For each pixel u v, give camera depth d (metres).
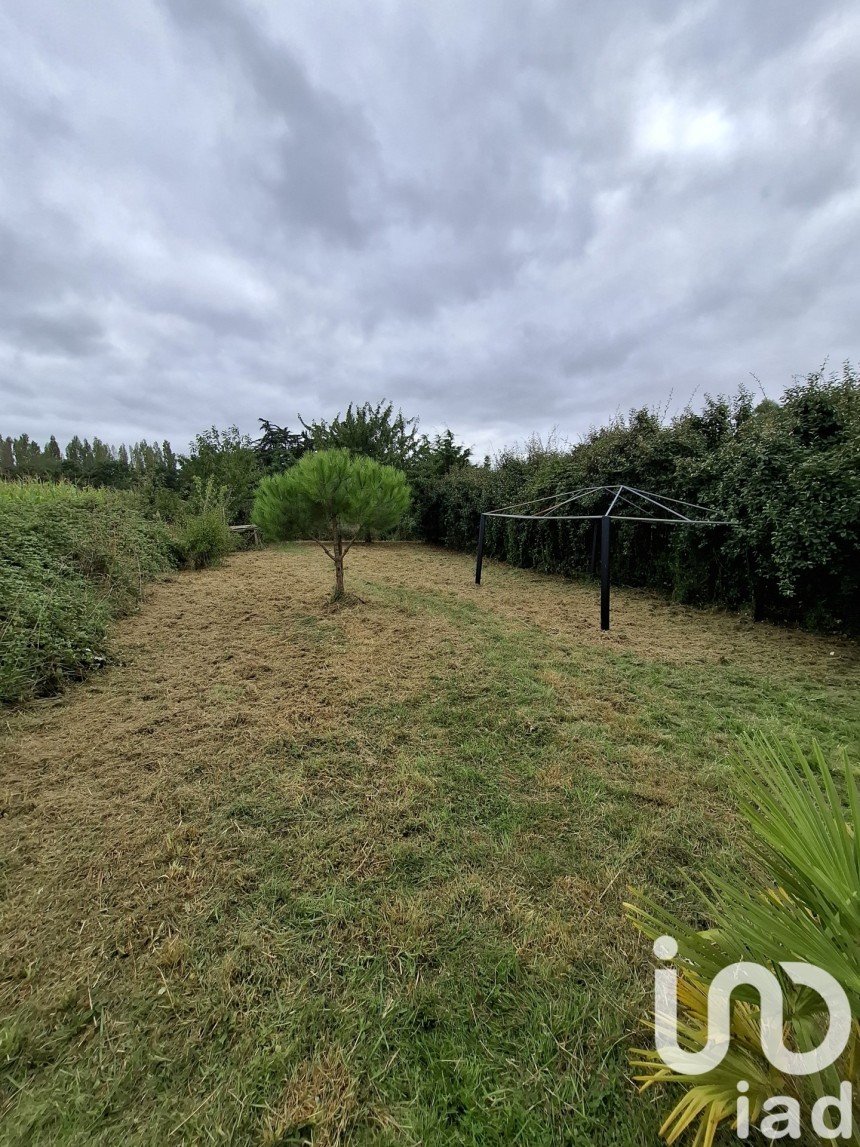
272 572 8.52
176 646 4.57
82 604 4.64
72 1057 1.24
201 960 1.50
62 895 1.76
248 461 15.26
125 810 2.24
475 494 11.63
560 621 5.58
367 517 5.55
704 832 2.08
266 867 1.89
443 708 3.25
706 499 6.16
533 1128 1.09
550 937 1.58
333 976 1.46
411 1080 1.19
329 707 3.28
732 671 3.98
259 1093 1.16
